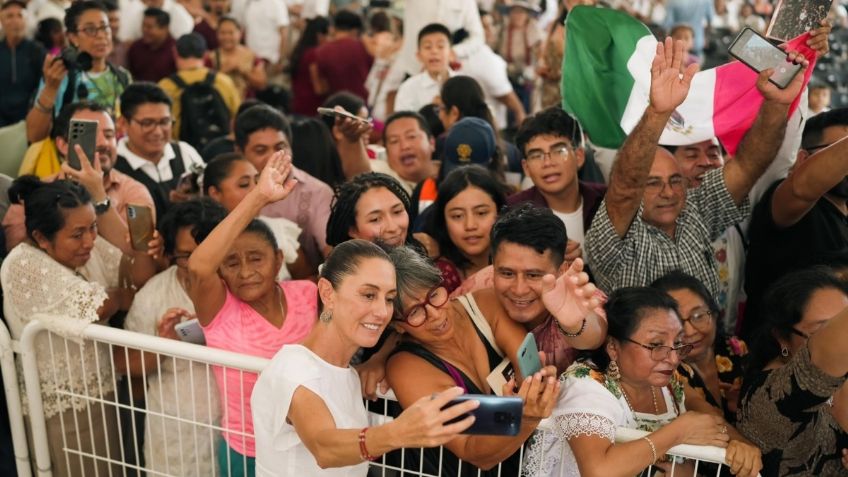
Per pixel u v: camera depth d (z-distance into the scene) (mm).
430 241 3695
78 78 5629
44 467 3381
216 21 10250
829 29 3582
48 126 5355
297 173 4531
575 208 4023
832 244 3928
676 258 3549
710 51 9664
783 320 2998
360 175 3488
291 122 5203
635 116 4172
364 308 2412
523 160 3998
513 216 2918
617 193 3379
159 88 5066
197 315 3182
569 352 2963
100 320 3604
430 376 2717
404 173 4996
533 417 2309
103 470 3510
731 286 4133
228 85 7223
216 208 3494
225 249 2910
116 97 6191
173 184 5113
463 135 4496
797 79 3430
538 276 2846
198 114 6984
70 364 3342
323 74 8898
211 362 2932
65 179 3859
